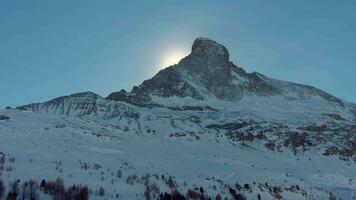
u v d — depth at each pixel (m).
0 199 195.25
